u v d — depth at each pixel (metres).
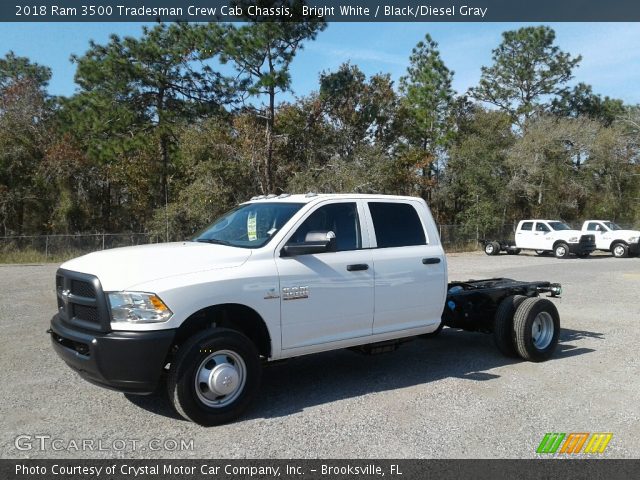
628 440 4.66
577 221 41.19
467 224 36.31
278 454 4.32
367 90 37.50
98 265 4.99
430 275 6.45
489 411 5.30
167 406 5.39
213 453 4.33
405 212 6.54
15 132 31.70
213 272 4.96
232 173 29.61
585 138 39.69
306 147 35.84
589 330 9.15
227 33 27.73
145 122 30.34
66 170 31.50
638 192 42.09
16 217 31.70
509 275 18.25
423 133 39.72
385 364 7.02
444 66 38.75
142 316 4.61
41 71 42.31
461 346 8.06
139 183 34.09
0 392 5.79
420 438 4.65
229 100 29.91
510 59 49.72
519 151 38.62
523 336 7.00
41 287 14.67
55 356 7.26
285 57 28.31
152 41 28.97
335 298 5.66
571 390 5.96
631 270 20.31
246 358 5.04
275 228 5.57
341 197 6.04
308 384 6.14
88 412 5.21
